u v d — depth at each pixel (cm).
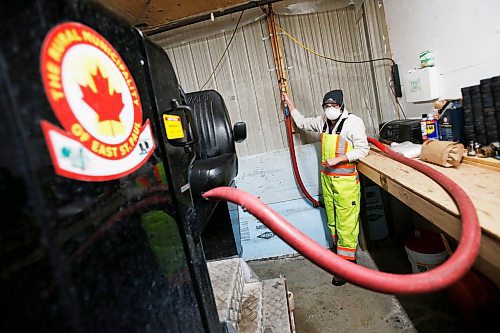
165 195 65
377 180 189
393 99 270
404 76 243
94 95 46
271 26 272
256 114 296
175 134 75
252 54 286
